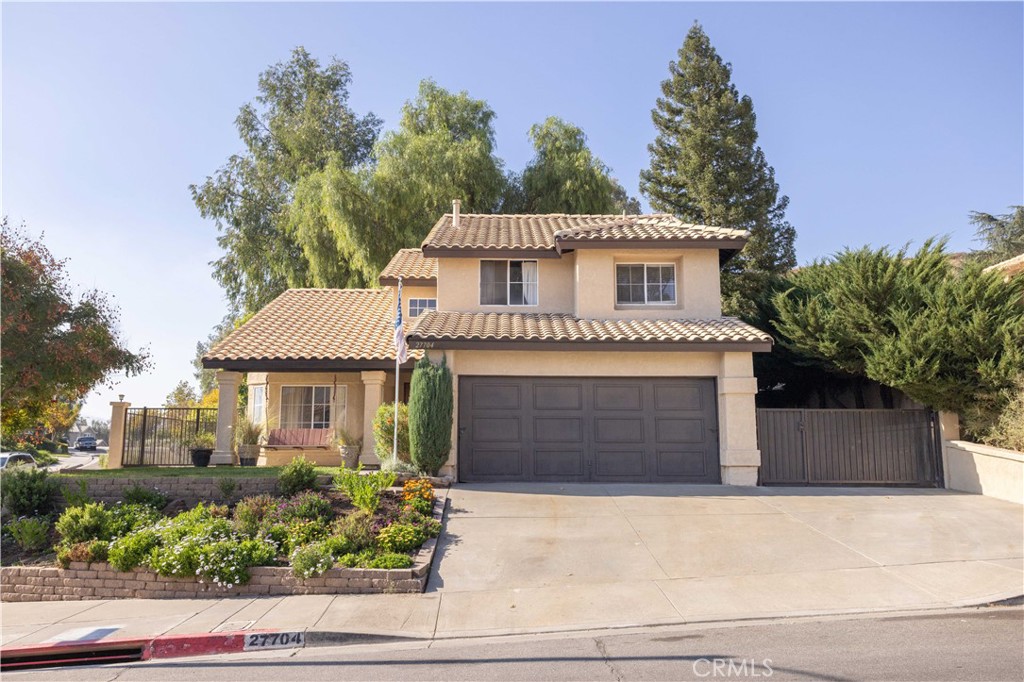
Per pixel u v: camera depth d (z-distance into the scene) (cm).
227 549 968
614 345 1497
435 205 2816
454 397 1530
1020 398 1344
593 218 2072
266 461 1844
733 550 1017
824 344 1594
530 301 1747
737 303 2945
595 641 719
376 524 1095
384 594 904
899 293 1540
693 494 1380
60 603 955
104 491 1325
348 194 2714
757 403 2031
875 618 768
